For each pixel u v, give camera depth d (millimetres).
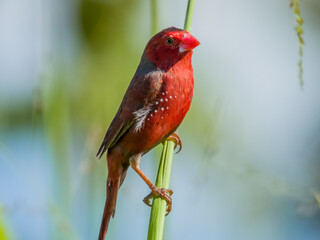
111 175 8312
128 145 8062
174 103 7801
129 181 10766
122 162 8219
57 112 8109
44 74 8188
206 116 13195
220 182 10859
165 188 7098
